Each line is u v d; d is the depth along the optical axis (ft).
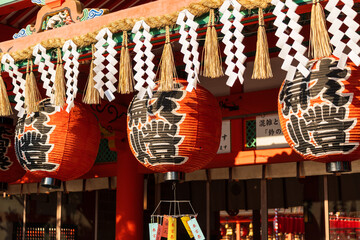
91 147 19.03
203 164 16.21
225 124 22.45
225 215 22.95
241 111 22.18
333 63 13.03
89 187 25.50
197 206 23.58
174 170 15.99
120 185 23.65
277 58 19.67
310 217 20.99
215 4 13.89
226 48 13.58
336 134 12.91
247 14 13.62
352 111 12.76
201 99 15.71
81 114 18.72
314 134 13.17
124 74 15.35
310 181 21.24
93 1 24.70
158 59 18.89
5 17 25.70
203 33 14.80
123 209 23.35
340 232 20.22
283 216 21.63
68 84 16.61
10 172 22.62
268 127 21.47
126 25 15.47
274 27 16.84
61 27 17.90
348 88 12.79
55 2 18.49
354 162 19.25
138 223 23.30
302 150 13.88
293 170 20.38
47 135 18.11
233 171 21.68
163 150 15.43
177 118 15.31
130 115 16.17
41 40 18.31
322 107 12.92
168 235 17.79
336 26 12.03
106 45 16.30
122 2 25.22
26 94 17.56
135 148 16.11
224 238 22.77
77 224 26.76
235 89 22.43
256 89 22.15
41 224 27.91
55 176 18.67
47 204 27.94
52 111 18.26
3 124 22.45
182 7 14.47
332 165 13.71
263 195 21.77
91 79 16.30
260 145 21.53
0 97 18.03
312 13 12.42
